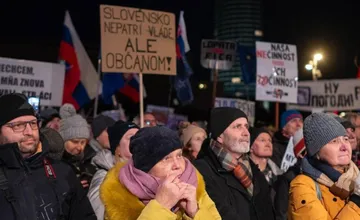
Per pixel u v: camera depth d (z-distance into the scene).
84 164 4.91
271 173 5.30
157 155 2.58
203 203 2.71
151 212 2.40
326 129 3.25
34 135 2.86
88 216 2.93
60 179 2.89
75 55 8.53
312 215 3.02
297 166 3.91
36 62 7.04
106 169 3.95
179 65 9.05
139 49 5.45
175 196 2.45
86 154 5.14
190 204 2.51
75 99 8.72
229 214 3.21
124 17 5.43
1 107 2.82
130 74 9.84
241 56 11.09
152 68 5.50
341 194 3.16
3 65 6.76
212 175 3.43
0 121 2.81
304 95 9.54
